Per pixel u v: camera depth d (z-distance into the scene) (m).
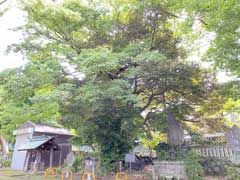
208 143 9.55
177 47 11.09
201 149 9.51
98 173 10.09
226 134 8.57
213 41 6.98
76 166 11.97
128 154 10.80
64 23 9.84
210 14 6.12
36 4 9.30
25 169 14.57
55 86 9.30
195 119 11.66
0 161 18.59
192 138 10.15
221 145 9.05
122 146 10.95
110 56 8.23
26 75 8.77
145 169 10.71
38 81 8.74
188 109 10.98
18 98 9.25
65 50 9.27
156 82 10.02
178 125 9.94
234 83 8.39
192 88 10.02
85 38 11.17
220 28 6.07
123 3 10.58
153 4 9.84
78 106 9.45
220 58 6.94
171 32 10.77
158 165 8.59
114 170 10.36
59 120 11.90
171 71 9.38
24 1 9.19
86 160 11.46
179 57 11.02
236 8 5.37
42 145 12.65
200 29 8.62
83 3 10.28
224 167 8.12
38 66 8.91
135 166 11.46
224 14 5.60
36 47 10.39
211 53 7.07
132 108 10.28
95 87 8.28
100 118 10.80
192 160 7.83
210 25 6.23
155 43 10.80
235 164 7.87
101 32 10.83
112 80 9.05
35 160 14.08
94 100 8.05
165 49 10.86
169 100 11.54
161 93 10.98
